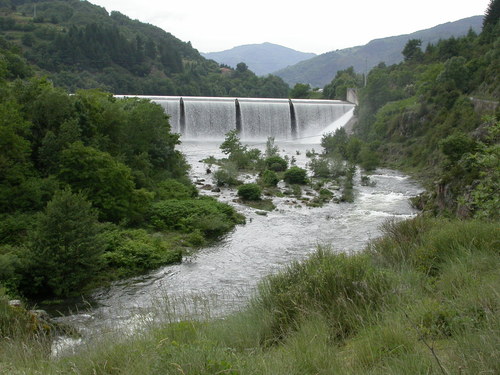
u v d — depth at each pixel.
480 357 5.17
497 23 110.06
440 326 6.98
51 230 23.00
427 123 77.06
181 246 31.67
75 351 8.91
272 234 35.28
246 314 9.95
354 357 6.58
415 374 5.36
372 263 12.71
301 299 9.23
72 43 164.88
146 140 47.22
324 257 11.16
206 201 41.75
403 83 117.88
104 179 33.88
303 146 95.06
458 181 33.84
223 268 27.23
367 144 82.50
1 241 26.62
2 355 8.15
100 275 25.08
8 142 31.03
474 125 61.97
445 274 10.04
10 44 136.38
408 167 69.31
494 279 8.41
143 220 35.94
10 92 36.69
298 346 6.95
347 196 48.41
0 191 29.98
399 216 40.75
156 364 5.98
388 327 7.07
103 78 162.38
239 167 66.19
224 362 5.58
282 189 52.38
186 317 10.64
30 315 14.56
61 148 34.09
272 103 103.19
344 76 163.88
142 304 21.25
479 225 12.99
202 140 98.56
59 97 36.91
